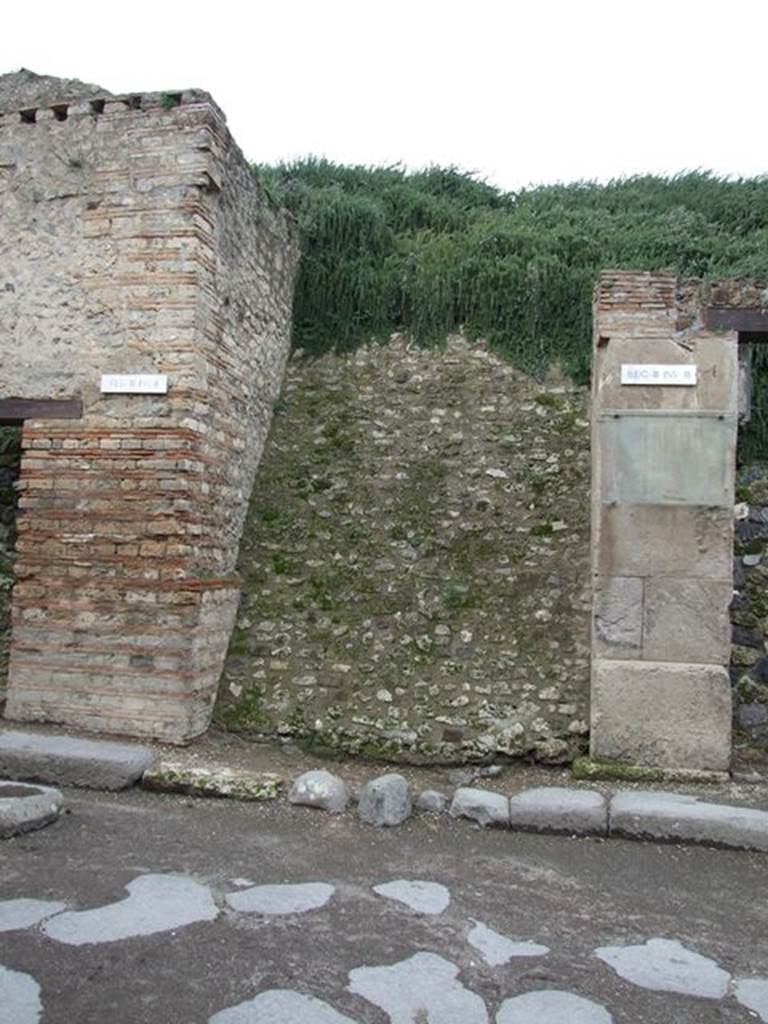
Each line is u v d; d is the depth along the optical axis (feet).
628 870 15.14
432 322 29.48
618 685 19.89
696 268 30.73
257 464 26.22
